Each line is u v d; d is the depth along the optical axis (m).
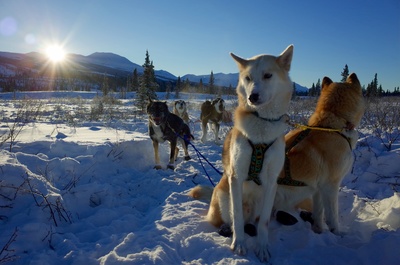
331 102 1.31
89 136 2.56
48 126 3.08
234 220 1.13
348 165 1.27
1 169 1.29
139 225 1.29
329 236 1.19
